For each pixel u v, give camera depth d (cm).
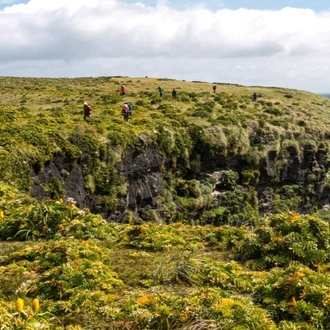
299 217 1181
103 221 1473
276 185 5656
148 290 932
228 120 5288
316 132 6275
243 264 1113
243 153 5081
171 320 752
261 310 778
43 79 10225
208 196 4591
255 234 1188
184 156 4478
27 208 1573
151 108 5303
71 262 1030
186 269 991
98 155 3456
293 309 780
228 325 717
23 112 3944
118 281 974
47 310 841
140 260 1130
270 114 6400
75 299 870
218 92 8125
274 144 5516
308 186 6000
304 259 1052
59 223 1438
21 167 2755
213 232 1357
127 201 3731
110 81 9069
